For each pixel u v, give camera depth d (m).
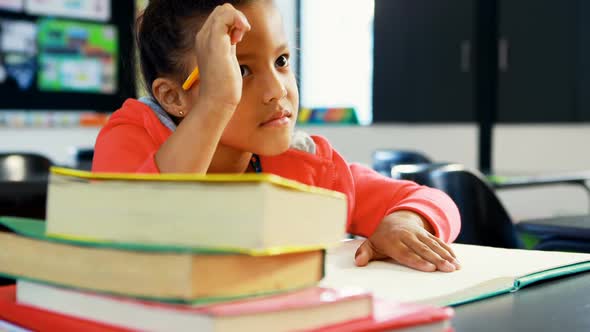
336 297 0.45
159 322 0.43
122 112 1.14
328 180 1.19
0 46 4.91
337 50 5.71
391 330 0.45
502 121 5.26
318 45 5.67
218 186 0.43
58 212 0.48
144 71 1.17
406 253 0.79
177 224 0.44
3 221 0.53
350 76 5.71
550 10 5.05
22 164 2.66
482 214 1.58
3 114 4.90
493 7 5.25
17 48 4.97
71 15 5.17
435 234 0.92
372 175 1.25
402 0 5.54
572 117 4.99
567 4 4.98
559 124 4.99
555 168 5.01
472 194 1.58
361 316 0.46
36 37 5.05
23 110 4.98
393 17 5.59
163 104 1.11
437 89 5.47
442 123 5.45
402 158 3.82
